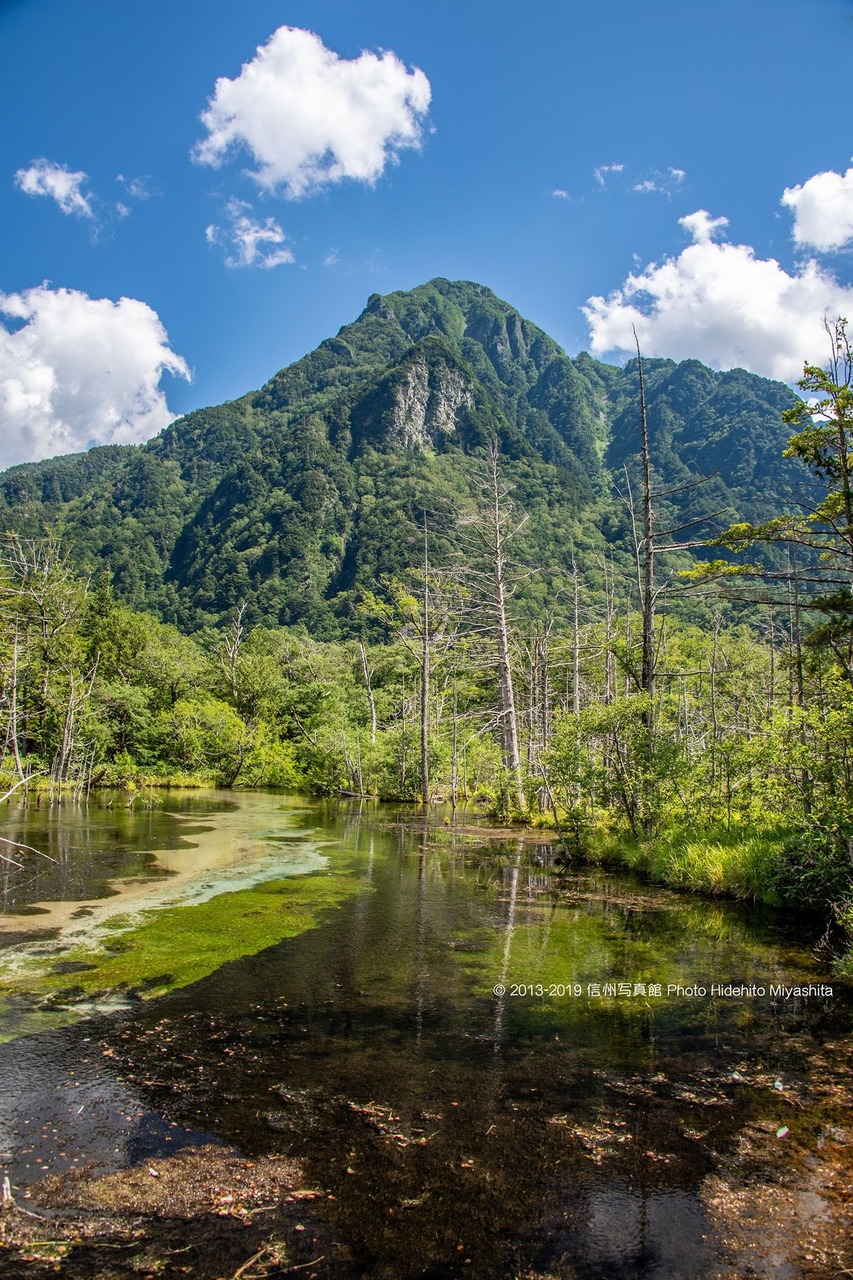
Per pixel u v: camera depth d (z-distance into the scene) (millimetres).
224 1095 4719
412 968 7469
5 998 6395
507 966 7609
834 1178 3998
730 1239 3471
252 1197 3691
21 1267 3156
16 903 9898
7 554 35062
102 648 39969
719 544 13555
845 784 9953
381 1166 3980
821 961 7941
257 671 43719
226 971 7242
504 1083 4992
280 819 21562
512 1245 3393
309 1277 3152
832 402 11156
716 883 11430
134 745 36219
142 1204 3619
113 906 9867
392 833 18875
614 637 26453
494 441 29328
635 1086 5012
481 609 28375
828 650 13008
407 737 29891
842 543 12836
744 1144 4312
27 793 26109
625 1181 3918
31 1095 4680
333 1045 5535
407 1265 3244
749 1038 5867
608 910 10344
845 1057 5539
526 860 14914
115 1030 5746
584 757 15141
